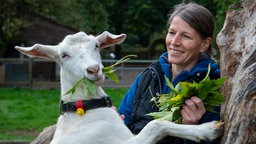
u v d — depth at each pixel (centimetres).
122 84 2441
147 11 3788
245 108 355
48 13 3036
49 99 2091
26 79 2628
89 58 442
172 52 443
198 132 379
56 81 2847
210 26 442
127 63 2519
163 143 437
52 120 1655
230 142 362
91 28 3059
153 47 2619
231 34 402
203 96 385
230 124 366
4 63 2636
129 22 3897
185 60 439
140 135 406
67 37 462
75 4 3041
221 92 400
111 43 480
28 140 1287
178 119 400
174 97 390
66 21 3050
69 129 432
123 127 439
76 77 442
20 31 3225
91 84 425
